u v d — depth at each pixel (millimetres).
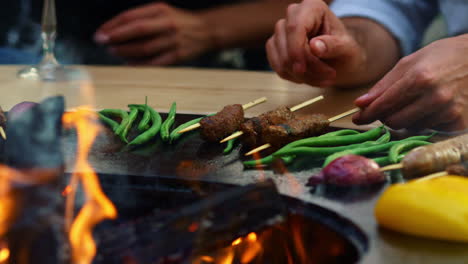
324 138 1333
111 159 1305
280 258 1194
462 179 1147
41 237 1115
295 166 1284
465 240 1085
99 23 2510
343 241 1127
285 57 1610
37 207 1116
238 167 1284
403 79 1395
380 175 1217
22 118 1127
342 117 1457
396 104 1398
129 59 2381
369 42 1841
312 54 1597
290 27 1589
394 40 1874
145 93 1692
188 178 1244
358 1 1974
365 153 1306
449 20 2043
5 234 1120
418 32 2000
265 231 1190
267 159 1288
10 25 2457
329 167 1214
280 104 1618
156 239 1110
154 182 1249
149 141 1378
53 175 1121
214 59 2721
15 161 1122
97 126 1443
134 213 1214
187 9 2715
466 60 1440
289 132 1337
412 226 1097
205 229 1125
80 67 2061
